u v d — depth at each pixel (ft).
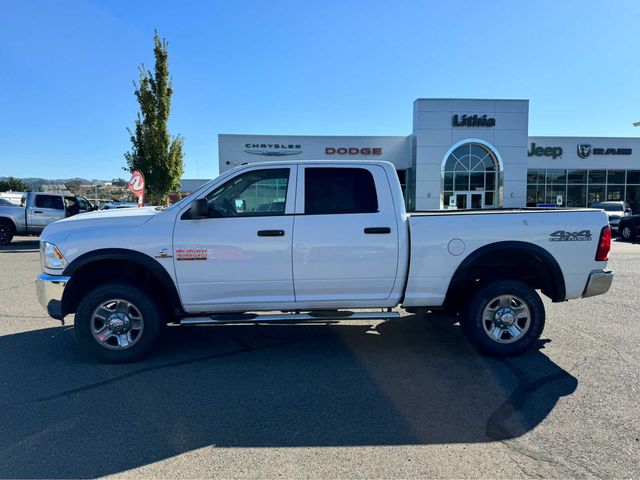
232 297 15.03
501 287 15.14
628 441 10.12
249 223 14.76
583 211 15.64
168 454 9.62
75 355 15.78
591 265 15.51
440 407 11.84
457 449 9.83
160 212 15.05
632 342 16.98
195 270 14.67
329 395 12.59
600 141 102.89
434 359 15.44
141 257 14.46
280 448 9.87
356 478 8.79
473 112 88.33
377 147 94.99
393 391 12.85
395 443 10.07
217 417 11.28
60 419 11.14
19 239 62.23
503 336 15.53
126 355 14.87
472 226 15.11
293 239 14.75
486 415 11.40
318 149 94.53
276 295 15.12
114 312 14.83
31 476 8.80
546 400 12.21
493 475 8.87
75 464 9.23
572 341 17.15
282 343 17.21
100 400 12.21
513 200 89.51
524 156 89.20
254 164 15.23
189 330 18.99
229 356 15.78
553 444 10.01
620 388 12.93
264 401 12.19
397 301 15.39
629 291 26.20
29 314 21.29
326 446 9.95
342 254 14.87
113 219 14.93
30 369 14.44
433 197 88.99
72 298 15.11
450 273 15.15
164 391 12.82
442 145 88.53
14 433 10.46
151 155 59.36
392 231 14.97
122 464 9.24
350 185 15.26
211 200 15.12
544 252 15.23
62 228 14.84
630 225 60.39
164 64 58.85
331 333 18.52
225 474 8.91
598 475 8.86
